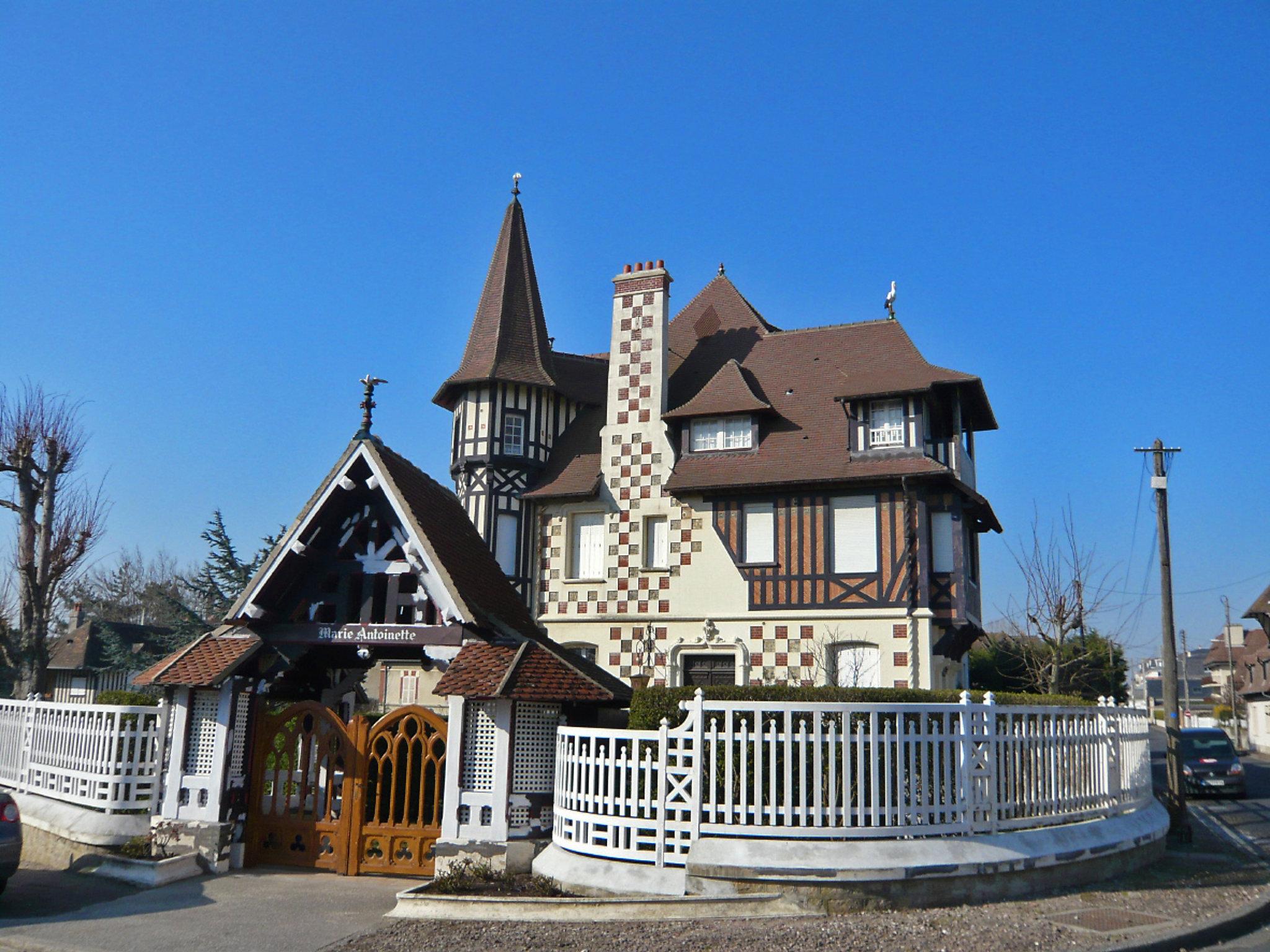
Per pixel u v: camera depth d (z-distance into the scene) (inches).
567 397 1055.0
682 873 371.9
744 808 373.7
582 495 960.3
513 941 332.2
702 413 938.7
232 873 460.8
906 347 967.6
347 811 463.2
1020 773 419.5
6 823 405.1
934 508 868.6
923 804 381.4
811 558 878.4
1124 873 447.5
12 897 416.2
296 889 426.0
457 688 430.9
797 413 954.7
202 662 473.1
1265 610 1859.0
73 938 349.7
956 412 908.6
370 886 432.8
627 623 928.3
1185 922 351.3
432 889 400.5
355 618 485.4
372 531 487.5
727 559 905.5
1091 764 468.4
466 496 991.6
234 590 1255.5
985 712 405.7
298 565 481.1
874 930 332.5
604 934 336.5
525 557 981.8
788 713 378.9
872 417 888.9
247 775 482.6
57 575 1037.8
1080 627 1124.5
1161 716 2566.4
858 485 866.8
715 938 325.4
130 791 489.1
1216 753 993.5
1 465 980.6
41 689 983.0
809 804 385.4
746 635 885.2
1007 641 1371.8
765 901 357.1
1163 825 509.7
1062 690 1274.6
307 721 483.2
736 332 1076.5
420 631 465.7
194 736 476.1
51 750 547.8
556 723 445.7
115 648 1448.1
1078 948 314.5
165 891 423.2
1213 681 2760.8
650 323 995.3
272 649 487.2
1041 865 395.9
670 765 394.6
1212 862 496.7
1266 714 1898.4
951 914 355.9
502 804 426.9
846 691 406.3
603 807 400.2
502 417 999.6
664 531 940.6
